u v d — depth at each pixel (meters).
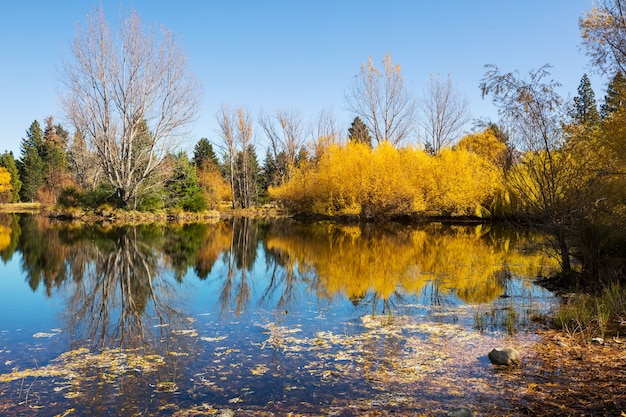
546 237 9.58
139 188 30.81
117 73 27.52
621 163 8.73
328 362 5.09
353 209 29.36
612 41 9.29
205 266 13.15
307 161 40.53
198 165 63.16
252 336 6.18
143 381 4.61
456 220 29.39
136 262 13.51
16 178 56.69
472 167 27.73
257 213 42.12
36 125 61.91
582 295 7.73
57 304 8.28
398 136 37.34
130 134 28.67
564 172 8.55
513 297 8.28
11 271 11.79
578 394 3.96
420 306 7.78
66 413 3.91
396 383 4.43
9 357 5.39
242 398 4.16
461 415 3.55
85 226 24.86
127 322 7.01
